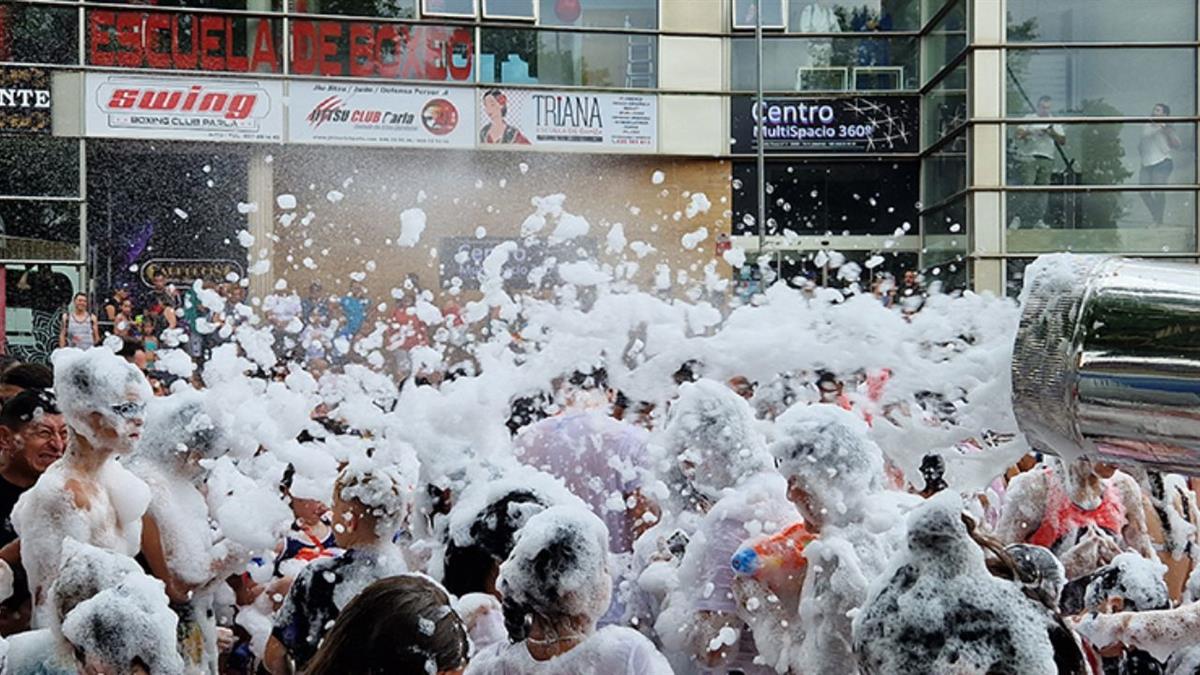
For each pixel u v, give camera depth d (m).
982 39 11.65
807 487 2.01
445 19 12.07
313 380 2.91
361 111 11.92
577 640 1.90
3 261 11.34
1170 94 11.72
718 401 2.40
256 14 11.68
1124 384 0.90
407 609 1.69
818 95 12.67
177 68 11.64
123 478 2.44
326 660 1.69
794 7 12.61
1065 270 0.96
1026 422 0.97
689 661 2.34
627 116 12.50
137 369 2.41
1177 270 0.92
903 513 2.01
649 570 2.44
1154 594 2.49
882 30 12.69
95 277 11.38
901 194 12.75
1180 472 0.92
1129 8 11.70
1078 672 1.50
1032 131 11.70
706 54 12.55
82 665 1.81
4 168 11.33
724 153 12.65
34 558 2.27
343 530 2.42
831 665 1.99
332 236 11.53
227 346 2.85
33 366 3.15
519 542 1.91
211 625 2.62
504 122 12.24
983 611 1.44
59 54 11.48
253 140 11.73
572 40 12.38
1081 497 2.82
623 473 2.70
